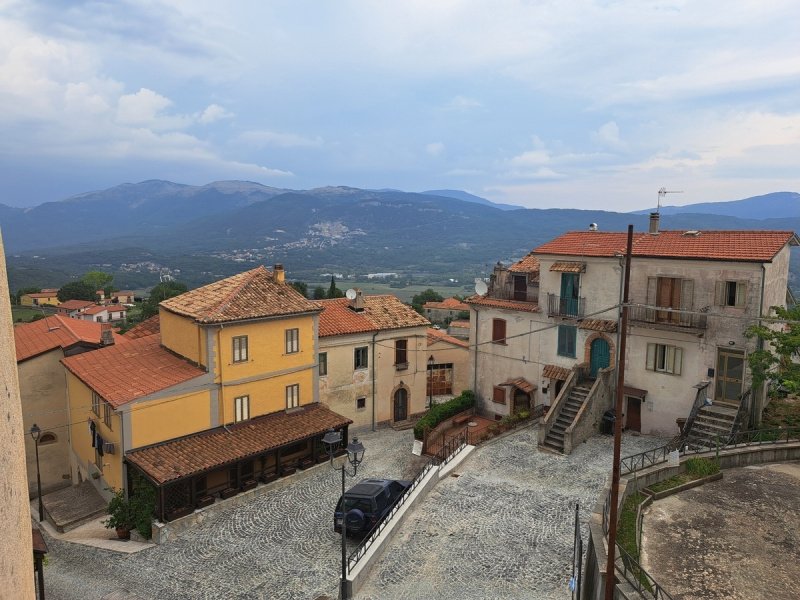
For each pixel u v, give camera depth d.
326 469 27.33
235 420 26.33
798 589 11.38
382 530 18.42
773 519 14.30
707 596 11.11
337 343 32.03
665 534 13.58
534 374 30.94
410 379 35.97
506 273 33.22
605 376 26.88
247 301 27.16
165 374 25.14
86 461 27.39
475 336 34.00
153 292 101.44
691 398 24.94
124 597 17.02
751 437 21.67
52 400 29.73
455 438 28.91
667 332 25.53
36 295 133.25
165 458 22.78
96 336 32.38
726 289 23.69
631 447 24.94
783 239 23.73
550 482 22.19
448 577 16.20
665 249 25.83
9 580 4.09
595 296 28.06
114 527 22.19
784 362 20.47
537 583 15.68
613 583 11.00
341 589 15.41
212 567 18.69
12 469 4.44
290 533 20.94
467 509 20.28
